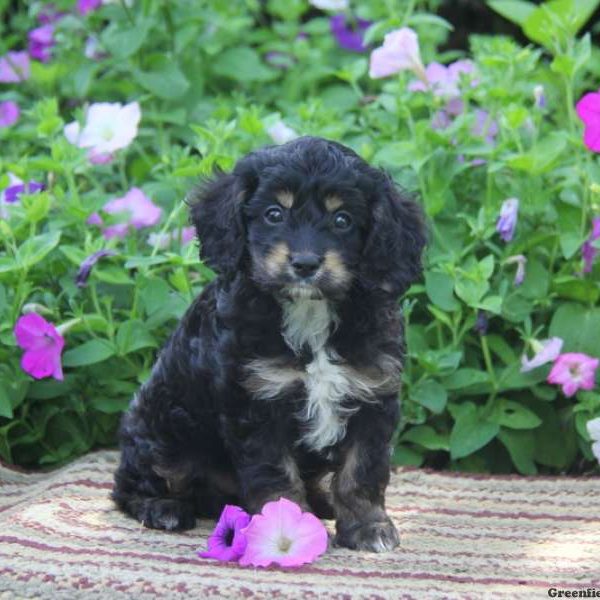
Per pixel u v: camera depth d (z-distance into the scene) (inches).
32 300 299.0
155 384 243.0
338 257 217.6
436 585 205.0
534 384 289.1
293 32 425.1
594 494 263.1
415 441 290.0
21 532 228.4
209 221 233.1
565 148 317.4
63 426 297.3
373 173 225.6
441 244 301.7
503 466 298.7
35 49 402.6
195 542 230.8
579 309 295.6
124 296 301.3
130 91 381.4
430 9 452.4
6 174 304.2
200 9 387.2
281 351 223.8
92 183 339.6
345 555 223.5
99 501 253.4
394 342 228.8
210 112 374.9
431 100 316.5
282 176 219.5
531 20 317.1
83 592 197.9
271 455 226.8
